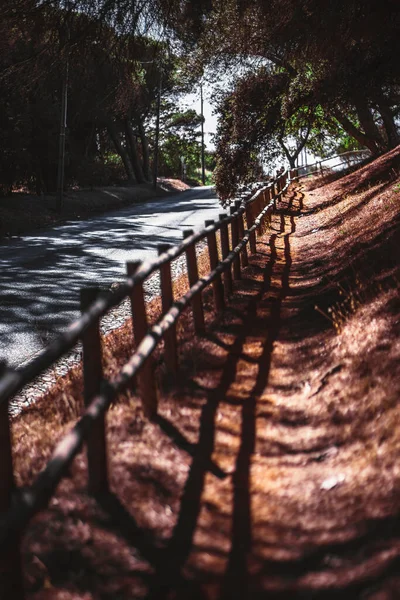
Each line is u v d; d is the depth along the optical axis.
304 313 8.20
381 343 5.68
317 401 5.18
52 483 2.66
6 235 22.05
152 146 82.12
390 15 14.25
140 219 28.19
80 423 3.20
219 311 8.50
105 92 14.41
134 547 3.38
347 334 6.39
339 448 4.34
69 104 40.00
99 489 3.86
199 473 4.17
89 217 30.47
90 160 44.84
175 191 62.44
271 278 10.83
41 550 3.34
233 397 5.52
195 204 38.44
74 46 13.00
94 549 3.35
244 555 3.30
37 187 36.69
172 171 88.56
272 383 5.86
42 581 3.14
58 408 5.97
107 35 12.98
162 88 56.50
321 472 4.08
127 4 12.66
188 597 3.03
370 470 3.87
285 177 30.41
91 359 4.25
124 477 4.04
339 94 19.30
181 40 13.65
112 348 7.61
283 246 14.77
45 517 3.62
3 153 32.09
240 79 23.28
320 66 18.50
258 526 3.55
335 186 25.20
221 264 8.02
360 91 18.94
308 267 11.35
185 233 7.39
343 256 10.84
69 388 6.50
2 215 26.38
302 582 3.06
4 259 16.02
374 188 17.61
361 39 16.70
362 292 7.85
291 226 18.41
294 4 14.46
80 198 38.41
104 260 15.78
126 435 4.68
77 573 3.19
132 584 3.12
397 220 10.86
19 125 32.22
